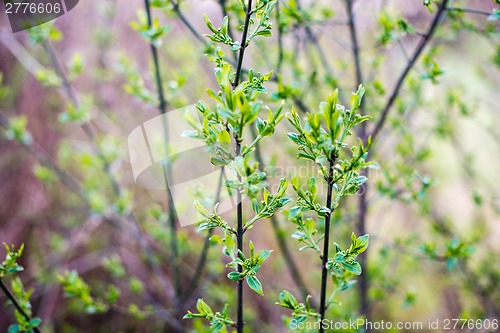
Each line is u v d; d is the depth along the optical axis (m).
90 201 3.20
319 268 3.25
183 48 3.19
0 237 3.84
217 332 1.31
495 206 3.26
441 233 3.02
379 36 2.23
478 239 3.09
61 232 4.12
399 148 2.64
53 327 3.69
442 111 3.00
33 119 4.12
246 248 3.82
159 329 3.77
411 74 2.55
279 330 3.43
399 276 3.17
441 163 4.62
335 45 3.62
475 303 3.61
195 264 4.00
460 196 4.66
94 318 3.87
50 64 4.03
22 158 4.08
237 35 2.14
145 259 3.64
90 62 4.13
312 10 2.32
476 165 4.46
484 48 3.79
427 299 3.88
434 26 1.88
